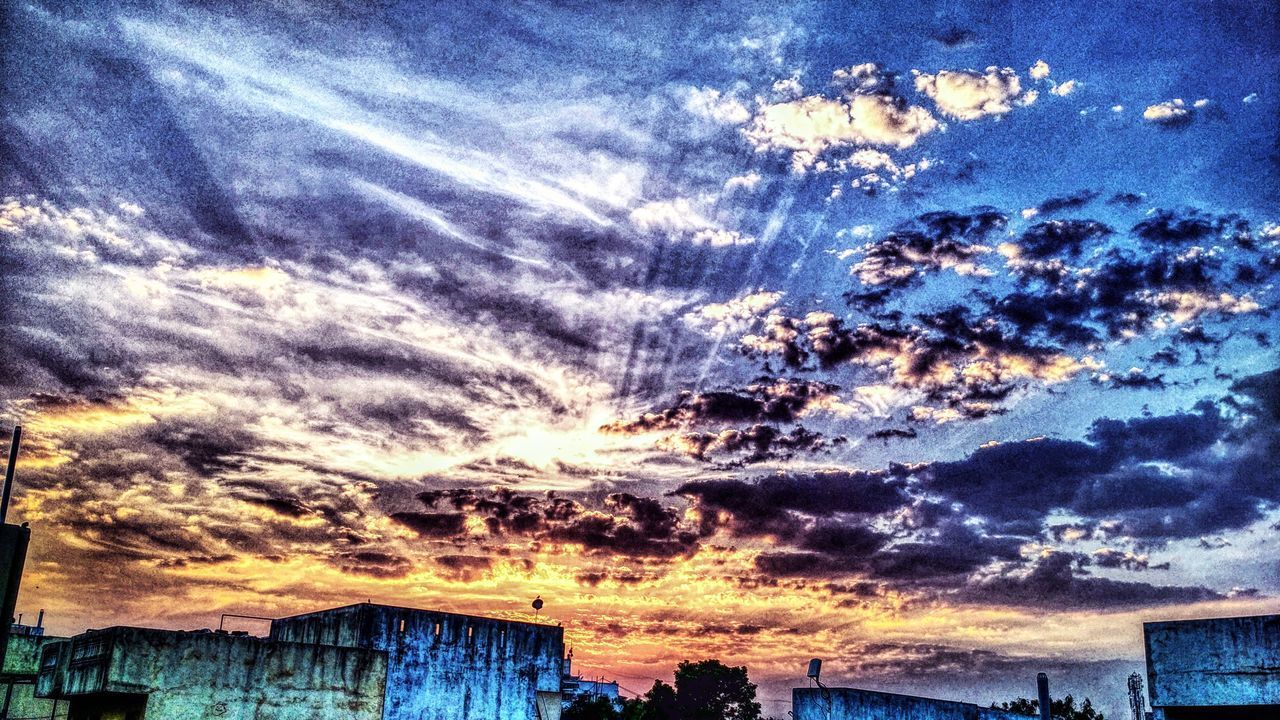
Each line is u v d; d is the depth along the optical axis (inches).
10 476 488.1
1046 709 1315.2
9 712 2004.2
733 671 4375.0
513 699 1856.5
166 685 1456.7
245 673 1521.9
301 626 1898.4
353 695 1608.0
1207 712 910.4
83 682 1493.6
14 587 380.8
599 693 3681.1
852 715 1531.7
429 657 1790.1
